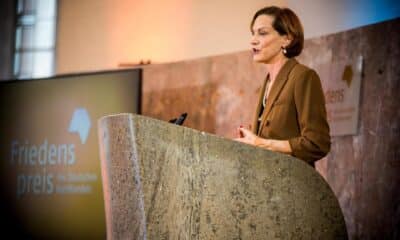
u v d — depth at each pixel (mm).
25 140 12562
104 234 11633
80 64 13828
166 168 5148
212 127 10969
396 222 8359
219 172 5281
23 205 12469
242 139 5871
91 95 11977
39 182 12336
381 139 8570
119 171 5312
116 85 11742
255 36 6430
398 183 8375
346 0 9836
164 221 5098
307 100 5996
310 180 5477
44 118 12406
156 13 12945
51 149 12297
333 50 9164
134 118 5129
